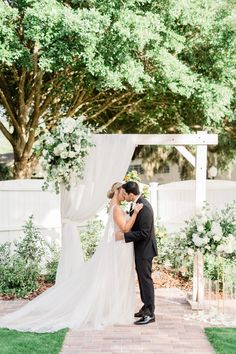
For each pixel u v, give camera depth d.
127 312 6.62
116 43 10.55
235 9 12.62
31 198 9.98
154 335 5.92
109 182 7.45
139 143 7.52
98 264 6.64
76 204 7.53
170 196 11.45
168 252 9.52
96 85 11.84
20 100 14.01
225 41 12.61
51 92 14.19
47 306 6.73
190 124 16.08
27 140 15.05
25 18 10.11
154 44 11.51
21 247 8.96
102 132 17.52
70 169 7.16
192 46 13.40
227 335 5.79
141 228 6.51
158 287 8.79
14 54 10.29
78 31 9.95
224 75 13.12
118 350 5.32
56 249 9.68
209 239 7.00
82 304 6.49
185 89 12.34
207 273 8.52
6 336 5.75
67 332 6.01
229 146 20.27
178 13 11.46
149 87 12.97
